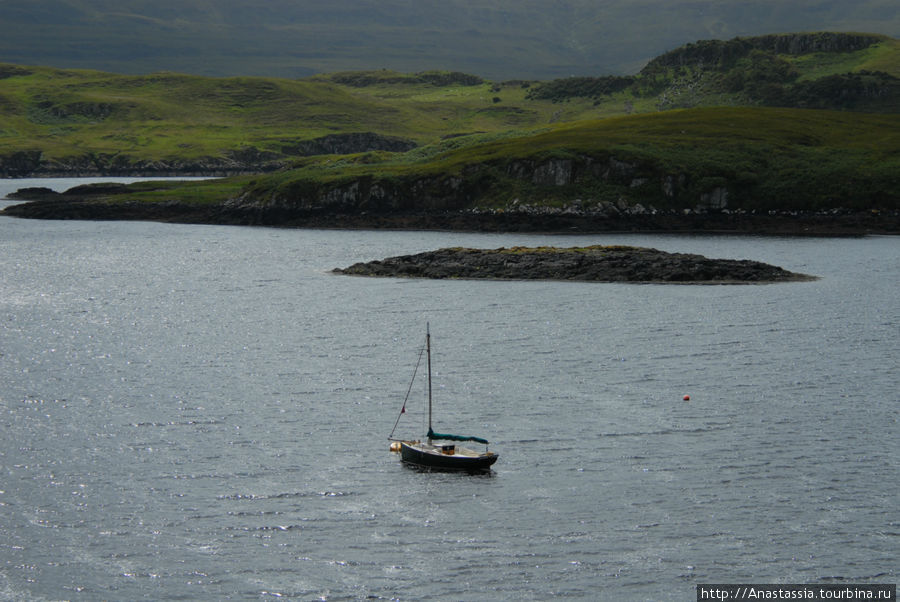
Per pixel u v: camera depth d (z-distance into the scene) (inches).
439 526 2016.5
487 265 5713.6
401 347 3565.5
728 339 3683.6
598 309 4387.3
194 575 1812.3
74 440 2477.9
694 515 2057.1
